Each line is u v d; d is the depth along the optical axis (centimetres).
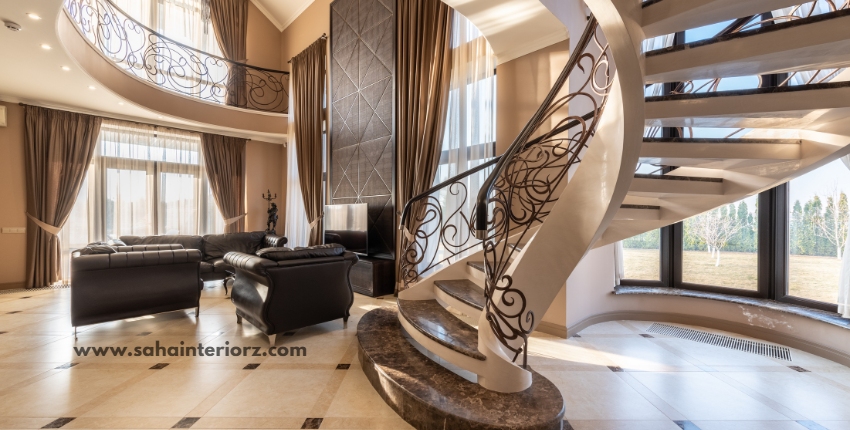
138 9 661
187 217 689
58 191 549
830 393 229
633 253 422
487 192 197
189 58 723
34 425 190
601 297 381
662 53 181
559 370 263
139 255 352
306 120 695
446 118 450
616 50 154
